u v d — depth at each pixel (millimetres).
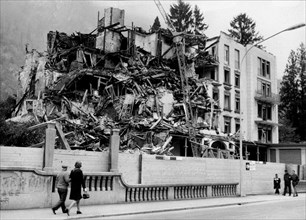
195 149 41250
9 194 14000
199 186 22328
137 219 13055
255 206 19422
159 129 39562
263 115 58594
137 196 18625
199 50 53406
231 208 18156
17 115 46219
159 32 53625
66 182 13258
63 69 47625
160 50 53312
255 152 55656
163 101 45156
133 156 19719
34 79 48125
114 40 52531
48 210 14117
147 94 44812
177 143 43500
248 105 55812
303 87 79938
